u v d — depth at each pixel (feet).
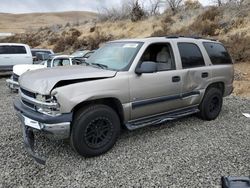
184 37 20.65
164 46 18.95
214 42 22.77
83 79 14.96
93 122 15.03
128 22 102.68
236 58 50.60
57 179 13.20
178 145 17.03
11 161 15.02
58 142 17.42
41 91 14.14
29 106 15.34
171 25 81.35
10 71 54.75
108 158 15.30
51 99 14.02
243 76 42.11
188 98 19.70
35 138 17.99
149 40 17.94
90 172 13.82
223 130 19.85
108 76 15.64
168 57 18.93
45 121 13.94
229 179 6.68
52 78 14.58
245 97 31.76
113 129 15.88
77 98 14.25
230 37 57.57
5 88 41.22
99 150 15.42
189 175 13.44
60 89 14.01
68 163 14.75
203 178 13.16
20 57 55.16
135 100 16.58
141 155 15.64
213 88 21.79
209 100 21.34
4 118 23.34
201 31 66.13
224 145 17.08
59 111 14.02
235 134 19.06
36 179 13.21
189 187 12.43
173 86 18.43
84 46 95.71
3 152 16.15
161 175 13.46
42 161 13.66
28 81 15.40
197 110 20.92
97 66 17.54
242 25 61.67
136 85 16.48
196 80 20.03
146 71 16.17
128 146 16.87
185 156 15.49
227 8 72.08
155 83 17.39
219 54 22.70
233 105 27.50
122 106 16.10
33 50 64.28
